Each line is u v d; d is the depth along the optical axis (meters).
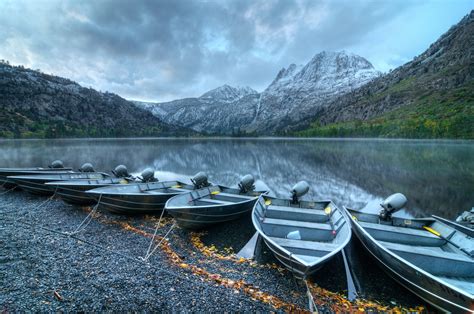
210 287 5.96
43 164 28.33
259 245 8.49
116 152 44.69
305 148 55.56
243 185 12.23
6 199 13.12
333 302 5.83
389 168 27.27
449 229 7.56
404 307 5.74
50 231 8.85
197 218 8.66
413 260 6.47
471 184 19.52
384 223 8.47
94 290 5.52
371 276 6.94
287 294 5.95
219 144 72.81
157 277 6.21
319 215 9.09
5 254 6.98
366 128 112.12
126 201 9.80
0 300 4.98
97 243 8.04
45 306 4.88
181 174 23.77
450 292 4.86
